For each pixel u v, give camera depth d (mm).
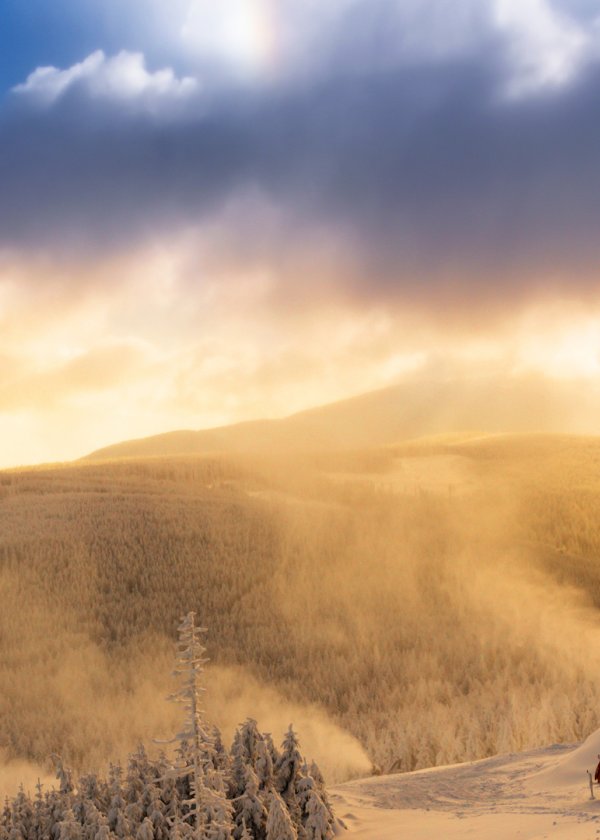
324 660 113438
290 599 137250
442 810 27562
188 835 18984
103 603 131375
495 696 89438
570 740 63750
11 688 101188
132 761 24734
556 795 27750
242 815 23125
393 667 108688
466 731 71000
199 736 18578
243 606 133375
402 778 35812
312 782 24703
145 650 115688
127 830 22297
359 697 97125
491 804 27797
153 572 143000
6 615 123500
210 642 118500
